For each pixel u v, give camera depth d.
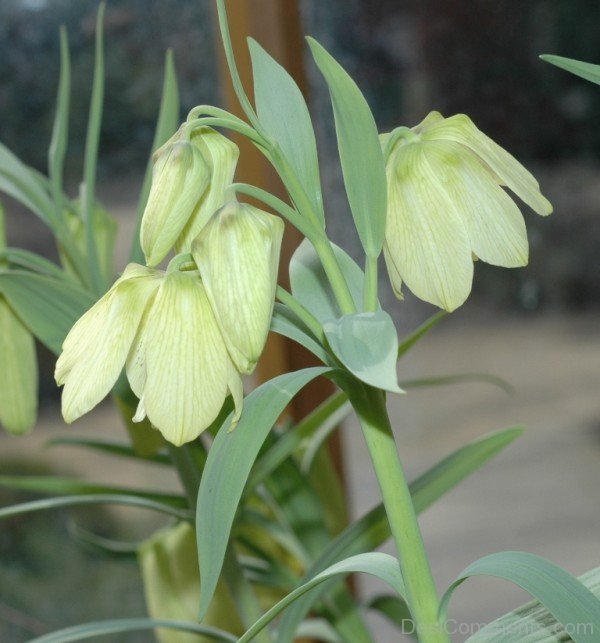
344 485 0.81
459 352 0.99
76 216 0.49
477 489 0.99
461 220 0.35
